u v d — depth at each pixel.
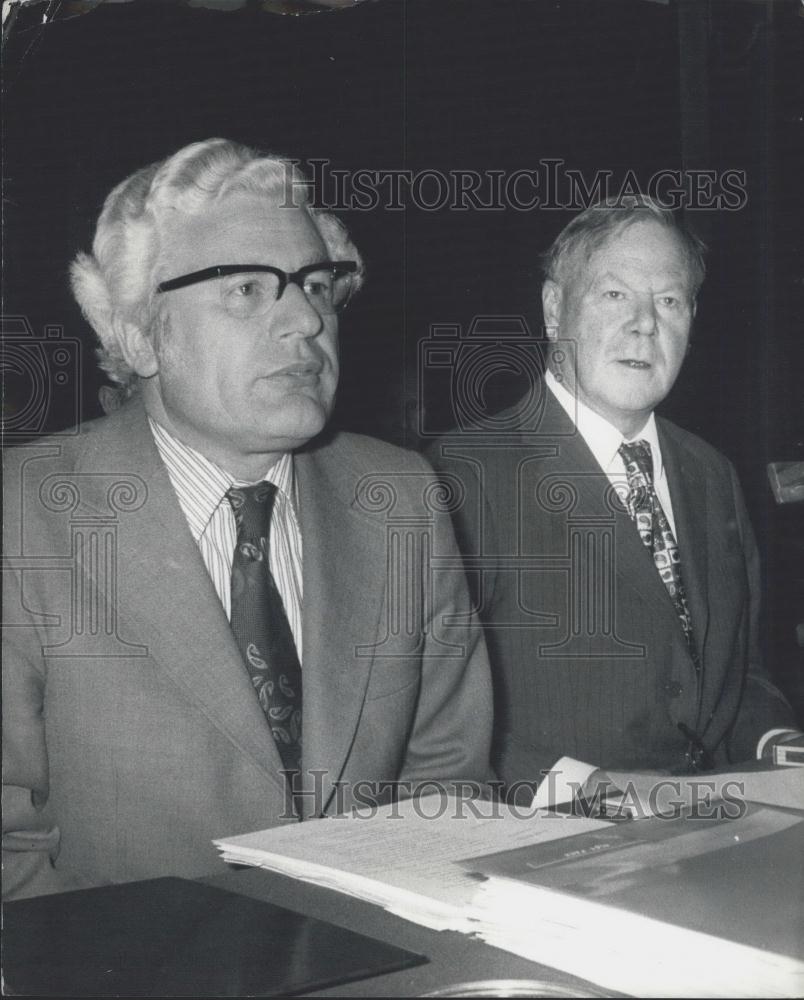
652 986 0.53
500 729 1.37
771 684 1.45
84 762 1.04
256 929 0.63
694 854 0.67
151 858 1.04
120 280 1.14
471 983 0.55
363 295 1.44
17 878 0.98
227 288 1.11
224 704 1.05
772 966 0.52
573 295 1.48
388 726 1.15
